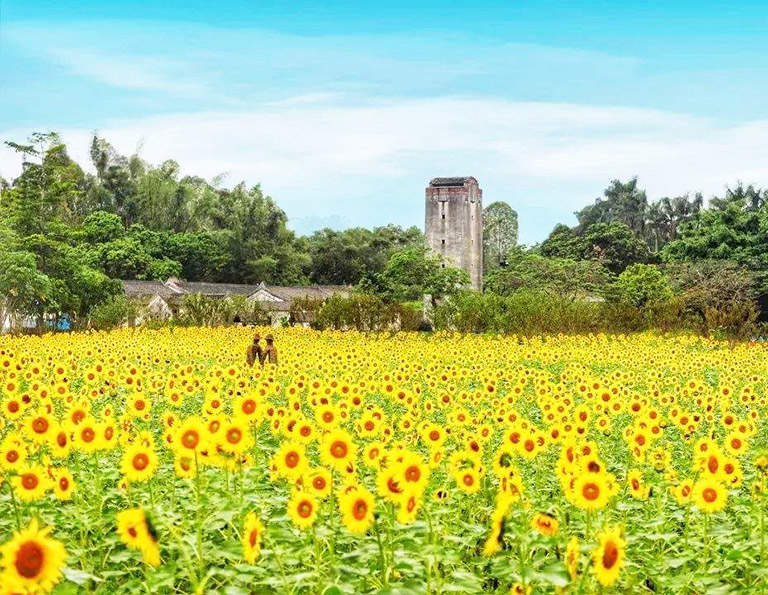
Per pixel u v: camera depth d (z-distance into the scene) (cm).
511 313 4062
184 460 647
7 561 368
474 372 1903
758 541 607
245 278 8306
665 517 684
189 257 8081
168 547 561
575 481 565
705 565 584
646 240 10269
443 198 8131
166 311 5694
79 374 1770
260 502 659
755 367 2308
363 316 4362
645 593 570
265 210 8512
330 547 550
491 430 845
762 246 6075
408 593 475
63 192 5084
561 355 2644
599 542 438
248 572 527
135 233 7850
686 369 2208
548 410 1059
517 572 519
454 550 602
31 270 4197
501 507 526
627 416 1278
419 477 529
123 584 558
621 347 3083
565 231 8862
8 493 711
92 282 4741
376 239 9175
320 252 9144
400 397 1188
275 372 1842
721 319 3622
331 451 612
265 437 1040
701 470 686
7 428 980
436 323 4319
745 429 862
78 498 687
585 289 6097
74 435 694
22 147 4900
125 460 634
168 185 8831
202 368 2178
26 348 2505
